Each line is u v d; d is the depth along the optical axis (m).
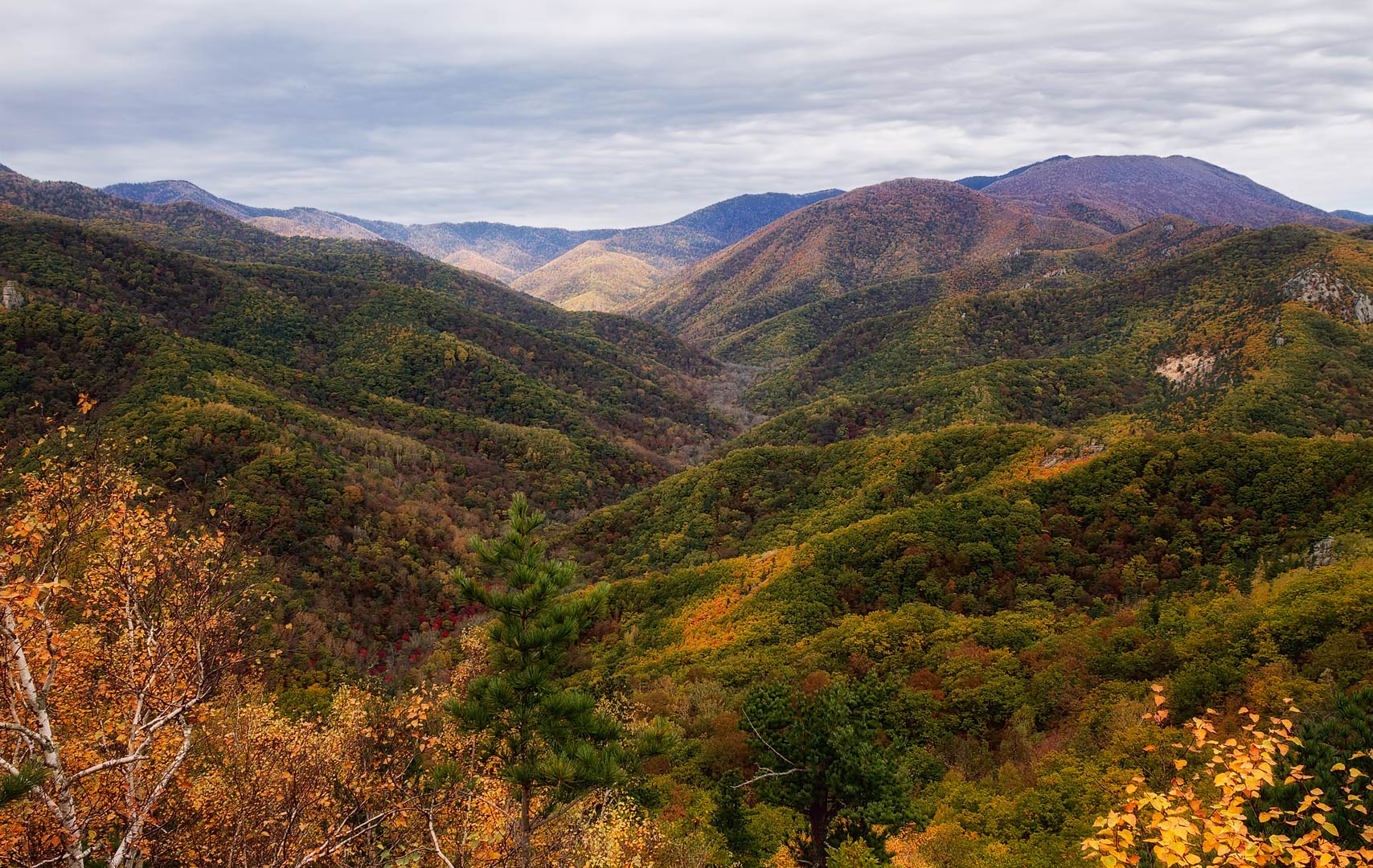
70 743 11.02
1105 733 27.75
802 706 18.89
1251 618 31.58
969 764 29.69
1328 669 25.66
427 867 12.58
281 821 11.12
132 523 11.02
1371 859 7.38
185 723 10.69
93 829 11.83
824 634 46.28
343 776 12.27
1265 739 8.48
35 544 9.70
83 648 11.08
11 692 9.23
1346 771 11.58
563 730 12.43
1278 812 8.48
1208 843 7.52
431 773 11.81
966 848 21.72
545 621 12.29
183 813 11.80
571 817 13.80
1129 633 35.66
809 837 20.02
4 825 10.01
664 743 12.97
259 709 15.35
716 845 21.88
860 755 17.34
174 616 10.88
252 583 12.78
